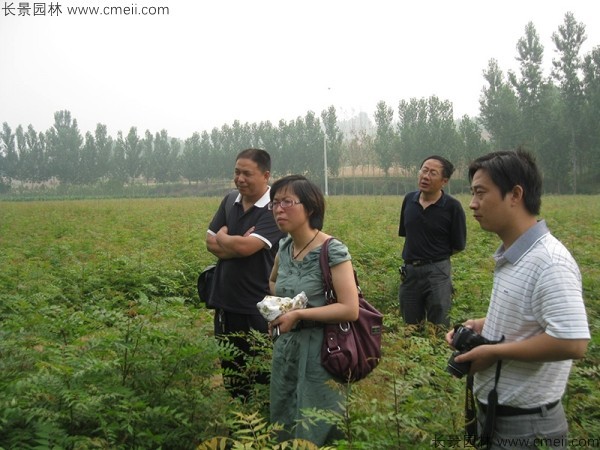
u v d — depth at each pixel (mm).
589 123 60906
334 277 3670
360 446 3289
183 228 19250
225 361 5023
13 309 7188
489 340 2836
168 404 4230
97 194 97938
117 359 4117
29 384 3762
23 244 15430
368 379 4176
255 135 92375
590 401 4086
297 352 3750
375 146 78938
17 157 103312
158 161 99375
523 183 2686
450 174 6410
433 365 4539
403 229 6887
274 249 4980
